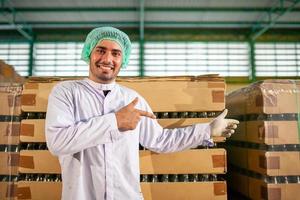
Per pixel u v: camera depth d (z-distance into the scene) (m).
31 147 2.02
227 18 7.12
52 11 6.64
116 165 1.42
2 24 7.02
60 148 1.24
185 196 1.93
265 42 7.56
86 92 1.49
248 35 7.54
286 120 2.04
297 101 2.05
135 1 6.27
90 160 1.40
